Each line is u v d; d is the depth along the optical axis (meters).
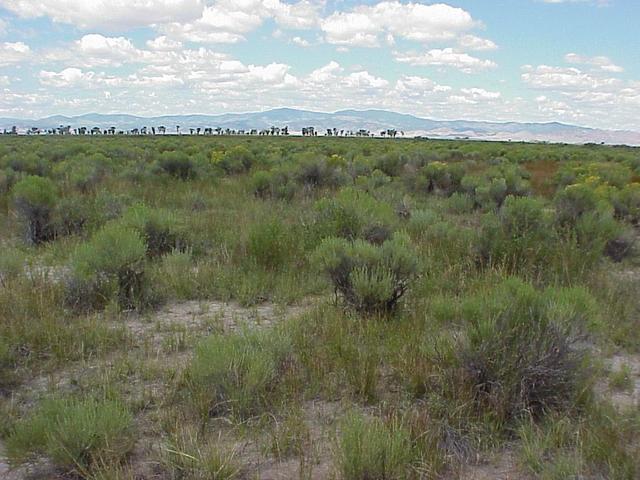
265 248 9.53
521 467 4.21
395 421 4.43
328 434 4.56
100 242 7.78
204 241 10.98
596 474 4.06
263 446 4.41
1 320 6.70
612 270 9.84
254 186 17.62
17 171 20.72
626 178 20.78
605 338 6.63
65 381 5.55
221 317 7.42
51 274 8.98
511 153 40.28
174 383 5.39
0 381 5.47
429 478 4.02
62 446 4.11
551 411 4.79
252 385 4.98
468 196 16.92
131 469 4.11
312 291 8.46
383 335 6.46
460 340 5.42
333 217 10.70
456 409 4.73
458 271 8.89
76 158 25.27
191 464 4.10
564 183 20.62
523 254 9.27
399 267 7.49
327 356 5.84
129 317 7.41
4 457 4.33
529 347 5.07
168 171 21.83
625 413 4.87
